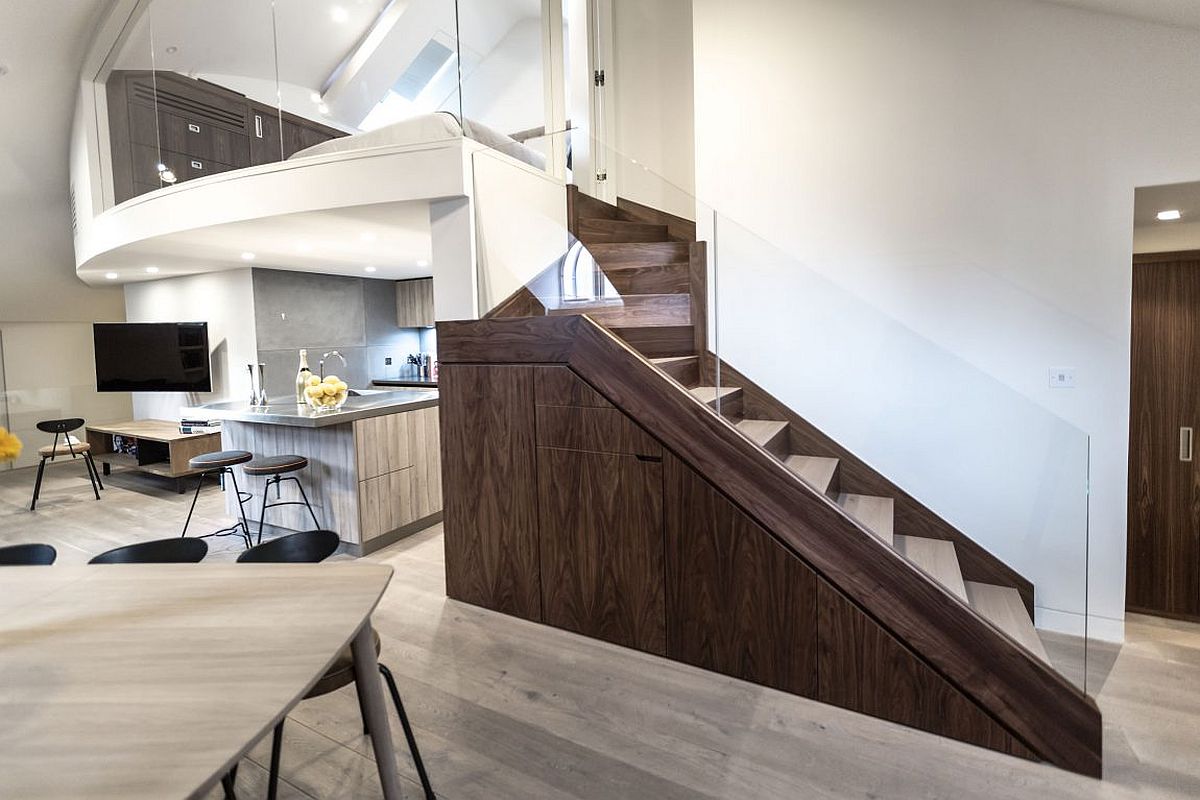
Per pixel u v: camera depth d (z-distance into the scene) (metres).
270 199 3.47
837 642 2.23
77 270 5.77
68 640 1.28
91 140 4.97
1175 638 3.03
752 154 3.46
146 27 4.50
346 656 1.63
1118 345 2.77
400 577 3.55
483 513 3.07
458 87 3.53
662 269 2.79
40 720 1.00
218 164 4.30
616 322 2.86
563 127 4.46
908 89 3.10
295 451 4.14
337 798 1.80
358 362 6.88
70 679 1.13
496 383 2.97
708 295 2.74
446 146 3.08
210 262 5.40
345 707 2.29
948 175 3.04
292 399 5.11
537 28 4.25
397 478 4.17
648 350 2.82
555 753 1.99
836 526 2.24
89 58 4.85
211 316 6.12
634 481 2.62
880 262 3.21
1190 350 3.58
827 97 3.28
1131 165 2.70
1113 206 2.74
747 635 2.40
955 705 2.06
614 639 2.72
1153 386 3.71
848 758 1.96
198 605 1.45
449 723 2.15
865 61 3.18
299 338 6.19
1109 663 2.63
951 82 3.01
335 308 6.59
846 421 2.89
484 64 3.76
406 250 4.82
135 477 6.41
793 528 2.30
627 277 2.83
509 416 2.94
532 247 3.01
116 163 4.91
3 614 1.41
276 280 5.96
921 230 3.11
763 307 2.86
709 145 3.56
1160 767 1.91
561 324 2.76
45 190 5.90
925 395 2.74
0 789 0.84
